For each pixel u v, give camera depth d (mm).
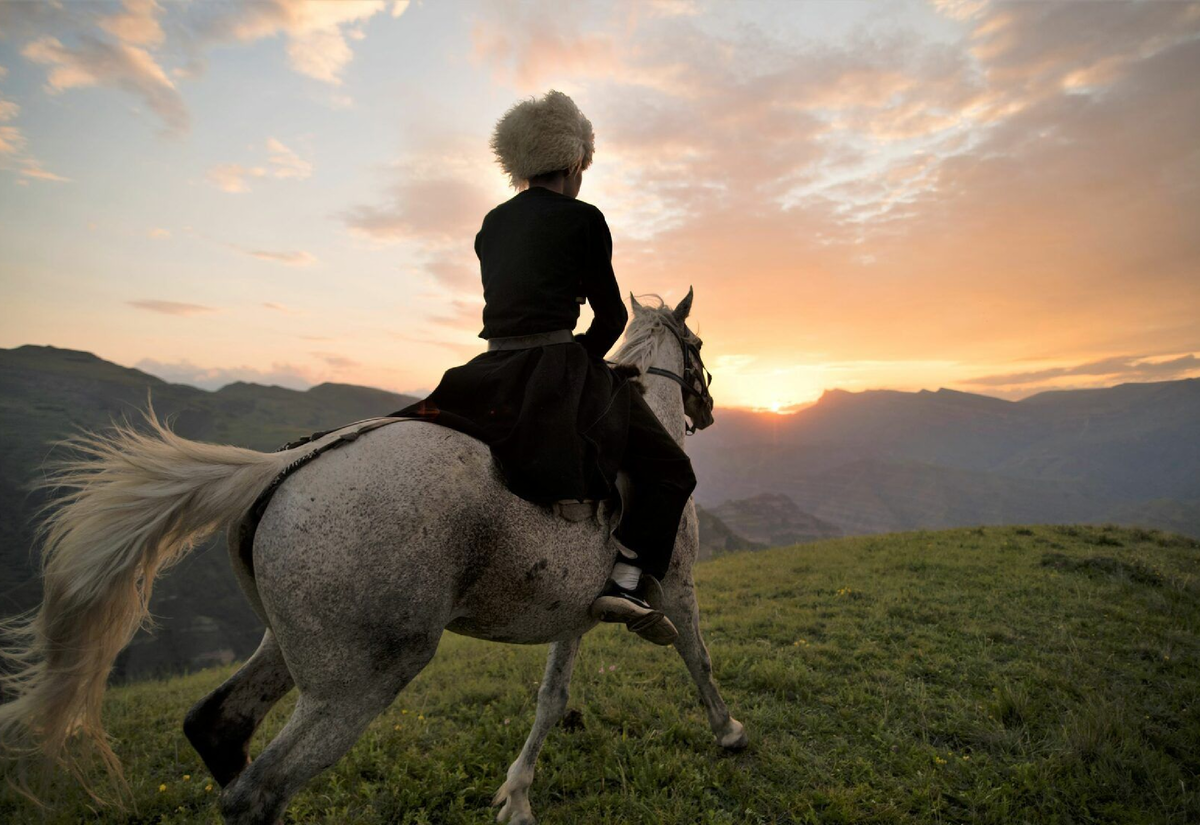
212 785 3711
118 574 2082
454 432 2422
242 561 2346
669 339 3768
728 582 9625
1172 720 4480
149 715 5266
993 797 3500
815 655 5660
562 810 3391
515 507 2385
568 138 2727
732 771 3691
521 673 5672
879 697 4746
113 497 2139
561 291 2623
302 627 2117
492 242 2758
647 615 2553
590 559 2617
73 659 2123
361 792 3555
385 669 2191
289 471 2273
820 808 3445
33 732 2148
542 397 2459
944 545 11258
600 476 2537
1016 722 4395
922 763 3820
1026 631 6336
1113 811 3477
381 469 2238
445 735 4312
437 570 2230
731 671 5246
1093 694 4727
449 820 3338
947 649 5824
